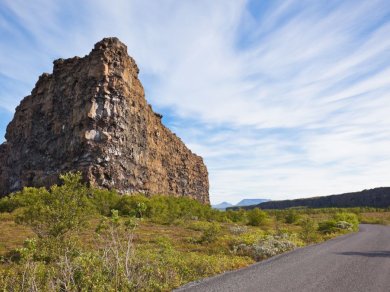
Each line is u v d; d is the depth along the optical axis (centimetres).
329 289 829
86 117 7269
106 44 7862
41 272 912
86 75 7762
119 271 890
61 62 8894
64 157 7525
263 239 2170
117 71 7831
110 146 7306
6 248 1984
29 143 8919
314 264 1245
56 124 8162
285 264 1270
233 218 7325
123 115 7750
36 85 9538
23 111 9875
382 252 1620
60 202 1433
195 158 14088
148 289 902
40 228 1415
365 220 7906
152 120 10169
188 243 2489
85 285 827
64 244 1275
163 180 10512
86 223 1494
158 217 5412
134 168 7956
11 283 874
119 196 6619
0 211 5234
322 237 2936
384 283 894
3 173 9831
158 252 1578
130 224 1036
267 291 820
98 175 6938
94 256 988
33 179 8062
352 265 1204
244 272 1126
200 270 1227
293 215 6581
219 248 2009
